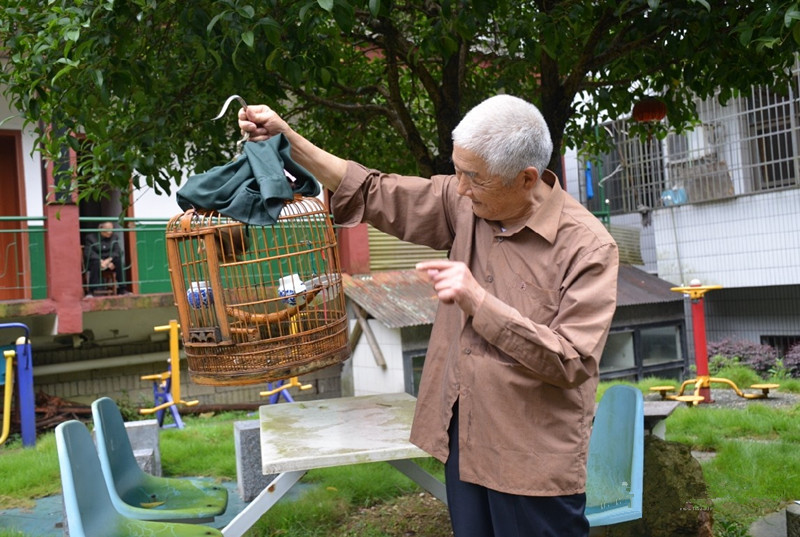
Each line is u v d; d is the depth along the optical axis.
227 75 4.06
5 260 9.82
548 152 2.15
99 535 2.57
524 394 2.15
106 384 10.49
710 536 3.88
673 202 12.64
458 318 2.37
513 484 2.14
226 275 3.05
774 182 11.26
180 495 3.65
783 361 11.30
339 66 5.61
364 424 3.43
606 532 4.07
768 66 4.74
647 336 12.29
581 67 4.89
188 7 3.70
